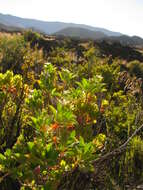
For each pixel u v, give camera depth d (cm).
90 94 208
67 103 187
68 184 180
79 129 201
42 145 143
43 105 209
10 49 697
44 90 222
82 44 2642
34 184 149
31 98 204
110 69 453
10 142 221
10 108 240
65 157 161
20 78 240
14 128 227
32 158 139
